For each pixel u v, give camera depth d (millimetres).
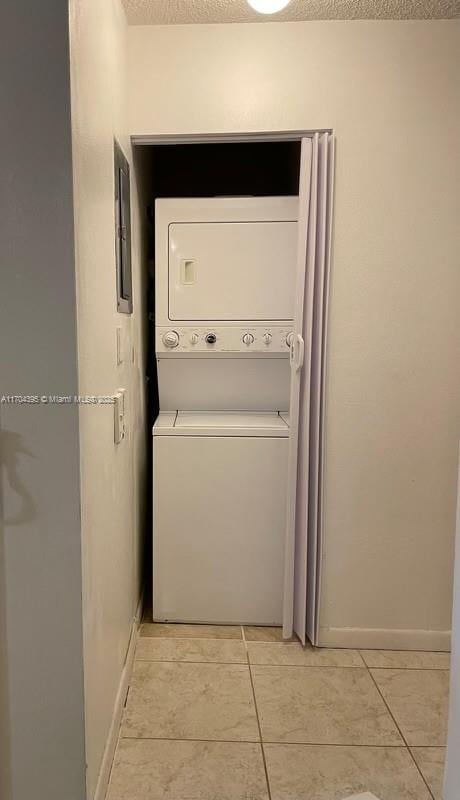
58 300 1140
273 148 3186
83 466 1209
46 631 1213
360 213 2043
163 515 2275
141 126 2033
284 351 2328
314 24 1986
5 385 1157
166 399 2520
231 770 1547
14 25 1084
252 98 2016
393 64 1991
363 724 1751
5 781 1261
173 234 2299
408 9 1908
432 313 2086
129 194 2010
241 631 2289
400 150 2020
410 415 2129
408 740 1685
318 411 2109
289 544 2188
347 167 2025
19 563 1197
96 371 1362
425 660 2137
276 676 1996
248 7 1884
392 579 2195
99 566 1401
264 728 1722
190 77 2016
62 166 1113
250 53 2004
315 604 2176
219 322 2326
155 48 2008
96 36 1368
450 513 2170
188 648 2158
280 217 2283
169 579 2305
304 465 2145
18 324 1144
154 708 1804
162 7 1880
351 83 1999
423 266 2064
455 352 2104
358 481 2152
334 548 2180
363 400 2119
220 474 2260
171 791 1473
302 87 2006
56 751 1245
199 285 2312
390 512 2168
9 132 1105
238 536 2285
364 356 2100
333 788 1494
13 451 1172
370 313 2082
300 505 2191
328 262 2045
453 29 1977
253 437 2242
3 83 1096
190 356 2402
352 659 2127
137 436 2254
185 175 3209
